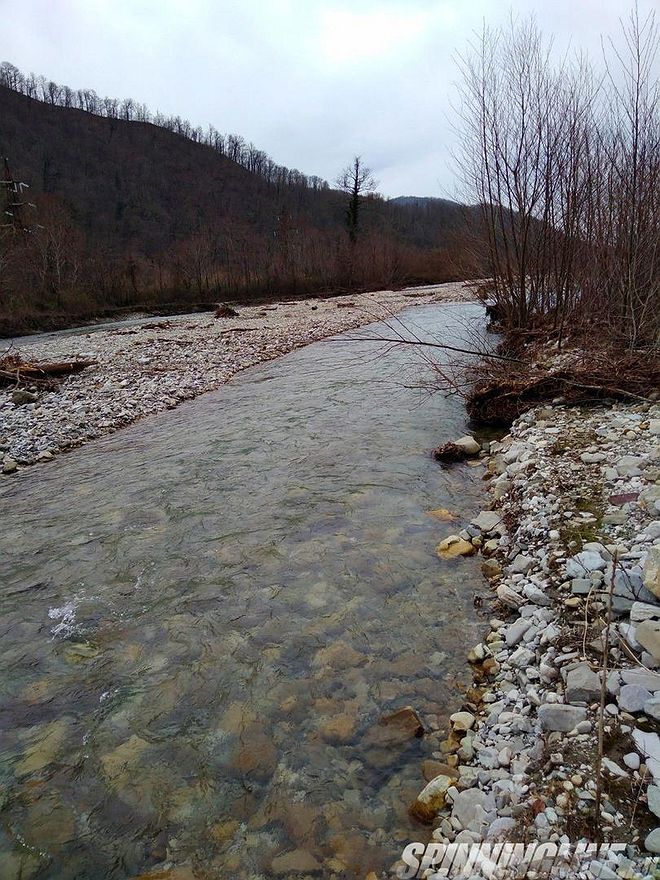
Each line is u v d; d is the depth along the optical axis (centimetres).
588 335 984
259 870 245
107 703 348
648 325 852
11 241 3634
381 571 468
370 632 395
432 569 466
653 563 353
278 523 564
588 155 1034
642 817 227
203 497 640
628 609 344
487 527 519
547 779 254
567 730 277
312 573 473
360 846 250
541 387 817
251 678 360
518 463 616
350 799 274
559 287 1129
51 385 1226
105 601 454
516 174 1180
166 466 750
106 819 275
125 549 534
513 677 332
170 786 290
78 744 320
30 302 3306
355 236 5144
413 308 2683
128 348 1703
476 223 1357
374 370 1292
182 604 443
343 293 4281
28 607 452
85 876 249
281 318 2595
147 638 405
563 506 486
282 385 1209
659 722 267
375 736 309
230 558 505
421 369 1243
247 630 407
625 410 705
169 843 261
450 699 331
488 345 1346
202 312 3597
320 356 1538
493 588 433
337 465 709
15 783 297
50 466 795
